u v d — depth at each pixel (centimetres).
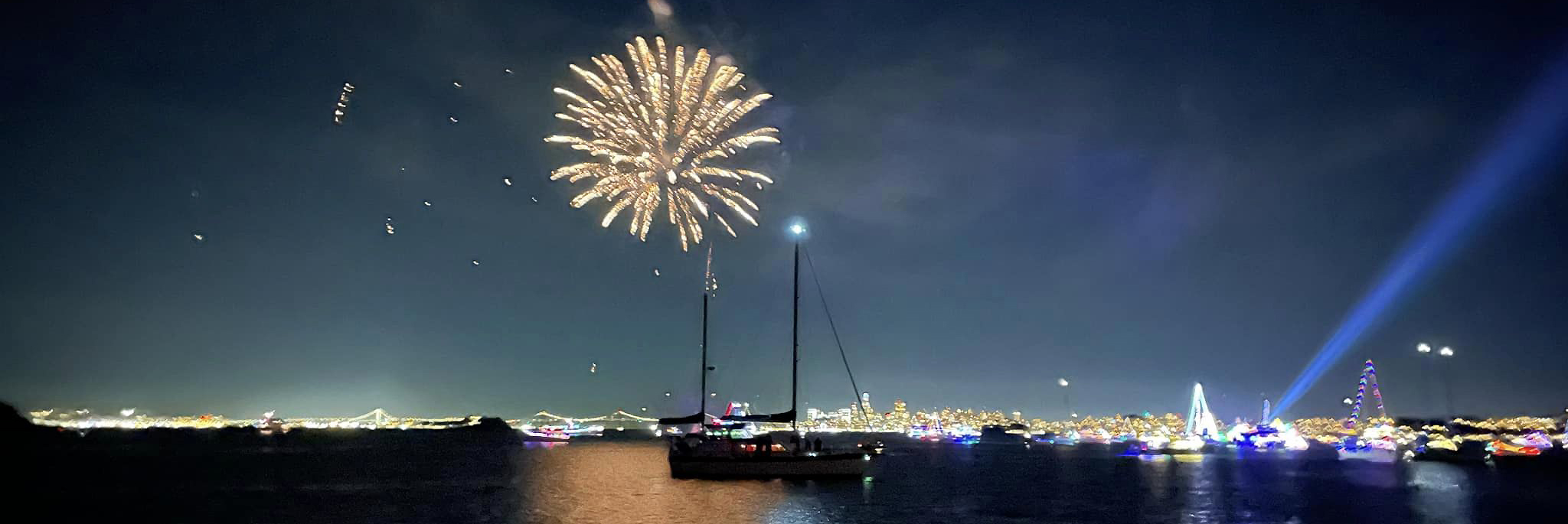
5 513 4444
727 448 6156
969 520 4175
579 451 14825
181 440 19362
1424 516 4369
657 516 4166
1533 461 9275
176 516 4309
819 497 5075
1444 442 10319
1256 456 12469
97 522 4031
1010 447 19625
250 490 5878
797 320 6216
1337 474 7788
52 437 16038
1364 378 13662
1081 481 7019
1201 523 4128
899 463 10825
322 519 4175
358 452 13588
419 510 4547
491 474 7675
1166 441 15638
